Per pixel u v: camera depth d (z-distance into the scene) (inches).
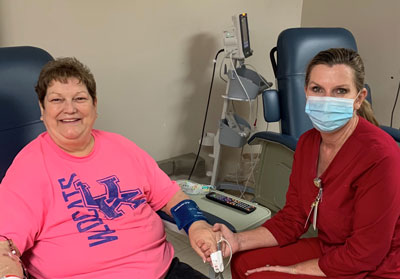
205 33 115.8
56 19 86.1
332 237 51.6
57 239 45.4
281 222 55.2
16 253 41.0
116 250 47.4
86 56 93.2
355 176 45.9
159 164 114.0
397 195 43.5
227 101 103.6
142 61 104.2
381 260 45.7
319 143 51.6
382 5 117.6
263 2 129.3
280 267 49.4
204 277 50.7
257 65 135.2
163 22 105.5
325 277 48.3
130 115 106.0
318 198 50.3
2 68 53.7
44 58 57.8
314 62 48.3
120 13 96.3
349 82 46.1
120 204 49.2
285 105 91.5
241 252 53.0
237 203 59.9
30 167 45.5
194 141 124.3
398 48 115.6
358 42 126.2
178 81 113.9
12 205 43.1
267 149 94.8
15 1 79.5
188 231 52.1
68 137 46.6
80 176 47.9
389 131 86.3
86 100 47.6
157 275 49.5
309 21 140.4
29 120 55.7
